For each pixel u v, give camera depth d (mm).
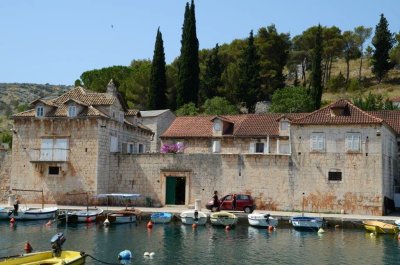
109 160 58688
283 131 62531
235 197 51062
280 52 120688
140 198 57344
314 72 94938
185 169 56281
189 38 95875
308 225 44000
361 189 50688
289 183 52875
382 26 126500
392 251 34438
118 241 37344
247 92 99625
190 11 96688
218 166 55312
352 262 30984
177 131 67688
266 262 30859
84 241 37156
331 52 131750
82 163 56719
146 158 57750
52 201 57281
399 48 133000
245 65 100750
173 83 107812
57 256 28203
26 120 58688
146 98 108000
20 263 26438
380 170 50281
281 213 49719
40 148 57969
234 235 41031
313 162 52281
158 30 95750
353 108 53031
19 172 58469
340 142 51688
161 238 39031
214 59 109125
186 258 31719
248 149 63594
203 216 46125
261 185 53719
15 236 39219
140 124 69750
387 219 45094
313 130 52594
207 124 68438
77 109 57500
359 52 138375
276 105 91250
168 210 51344
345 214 50250
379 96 93750
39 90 198625
